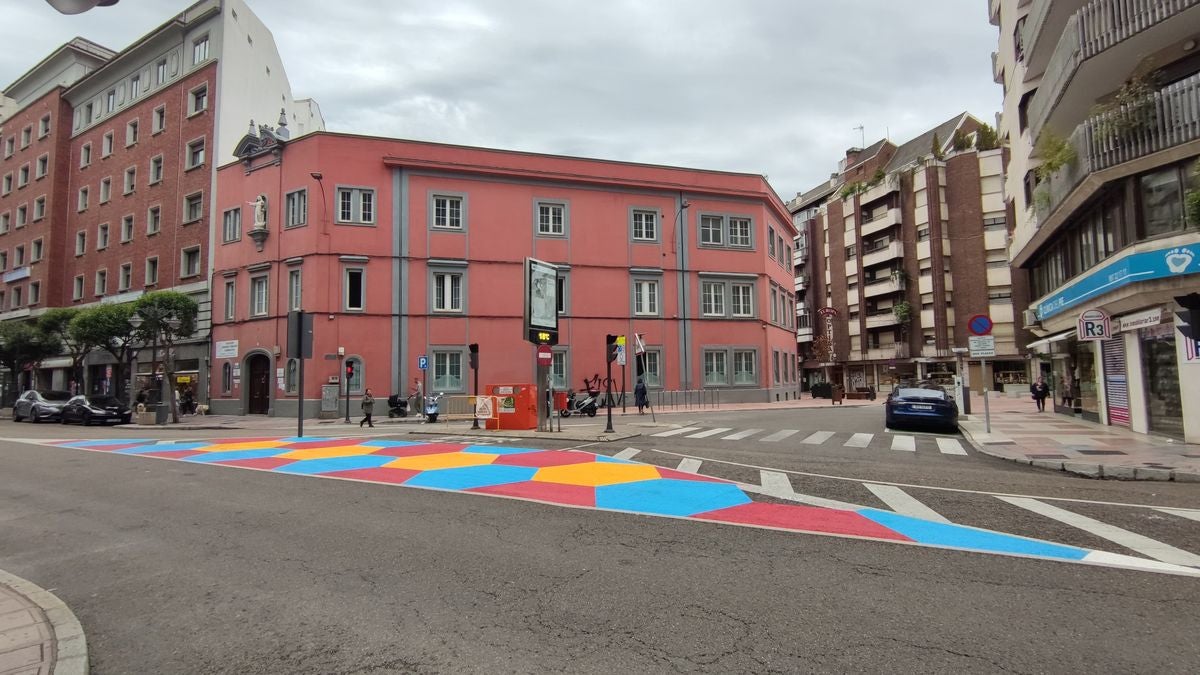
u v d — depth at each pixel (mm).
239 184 30391
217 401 29859
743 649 3545
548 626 3904
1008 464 11383
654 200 32938
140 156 36906
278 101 40500
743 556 5344
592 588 4582
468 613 4133
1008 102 23438
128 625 4078
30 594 4641
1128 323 14859
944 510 7176
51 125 42625
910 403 17656
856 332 59438
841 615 4043
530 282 16281
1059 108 16234
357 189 28109
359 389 27312
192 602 4457
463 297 29312
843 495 8047
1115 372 16812
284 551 5648
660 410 29109
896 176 55188
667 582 4699
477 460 11234
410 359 28219
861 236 58750
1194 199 11633
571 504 7449
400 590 4594
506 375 29562
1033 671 3268
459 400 26594
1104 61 13820
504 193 30391
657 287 32625
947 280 51750
